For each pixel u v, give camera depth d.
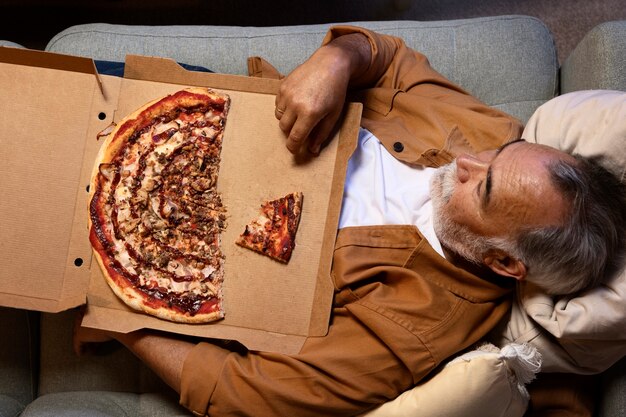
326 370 1.14
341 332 1.20
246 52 1.55
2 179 1.22
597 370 1.23
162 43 1.53
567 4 2.04
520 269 1.15
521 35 1.56
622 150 1.17
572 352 1.20
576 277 1.13
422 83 1.43
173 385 1.21
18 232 1.21
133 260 1.21
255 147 1.25
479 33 1.56
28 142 1.22
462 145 1.33
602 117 1.20
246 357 1.21
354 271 1.21
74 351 1.39
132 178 1.23
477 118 1.34
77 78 1.23
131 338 1.23
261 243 1.21
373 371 1.16
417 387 1.18
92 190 1.21
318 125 1.22
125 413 1.33
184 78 1.25
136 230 1.22
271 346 1.20
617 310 1.12
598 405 1.28
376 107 1.39
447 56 1.56
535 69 1.54
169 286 1.21
